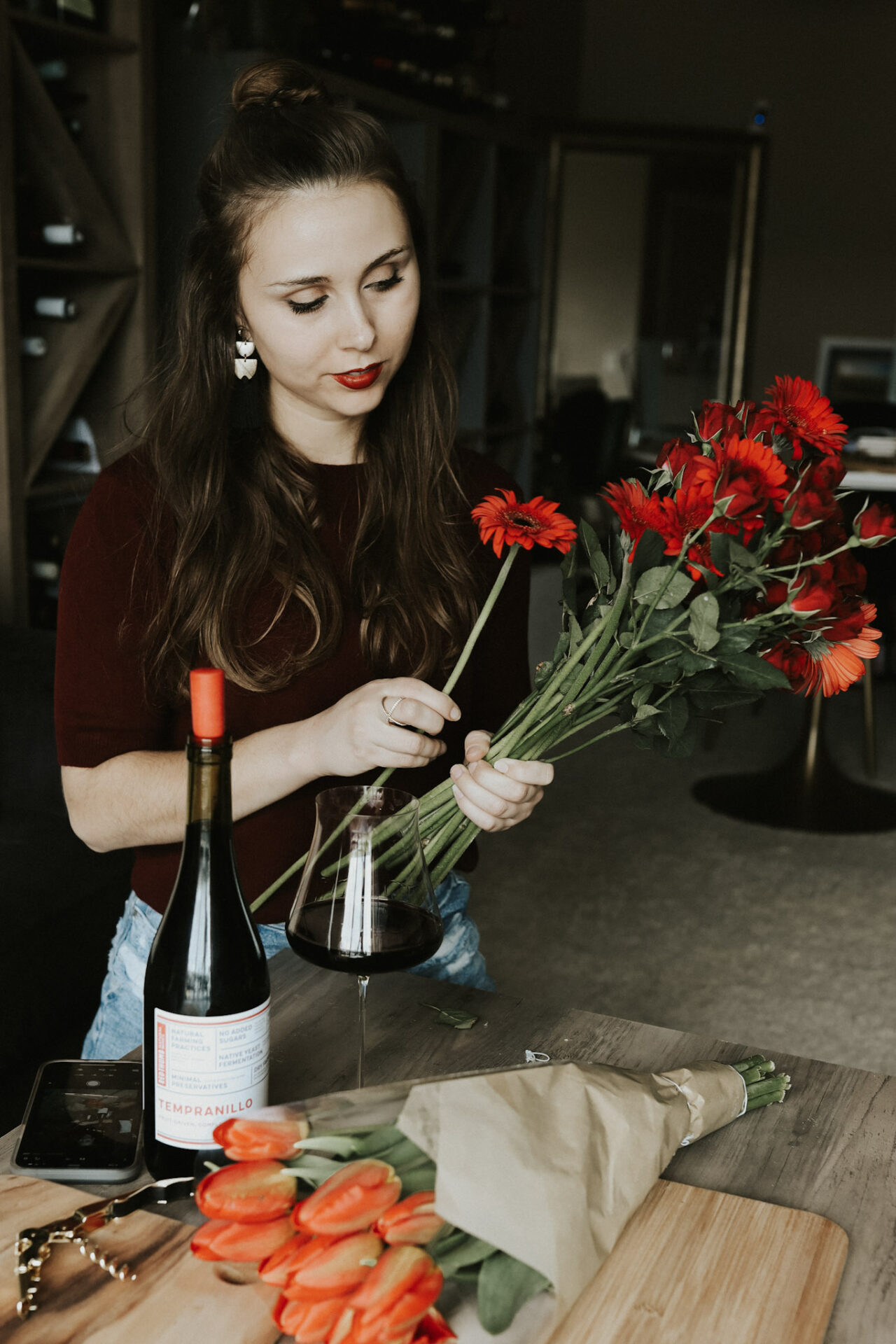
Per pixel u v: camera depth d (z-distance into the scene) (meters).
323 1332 0.58
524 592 1.36
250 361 1.15
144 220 2.65
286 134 1.00
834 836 3.54
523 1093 0.68
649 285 6.08
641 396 6.18
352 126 1.01
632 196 5.96
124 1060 0.90
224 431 1.16
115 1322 0.62
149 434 1.16
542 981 2.59
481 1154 0.63
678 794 3.86
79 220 2.50
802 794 3.72
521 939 2.80
